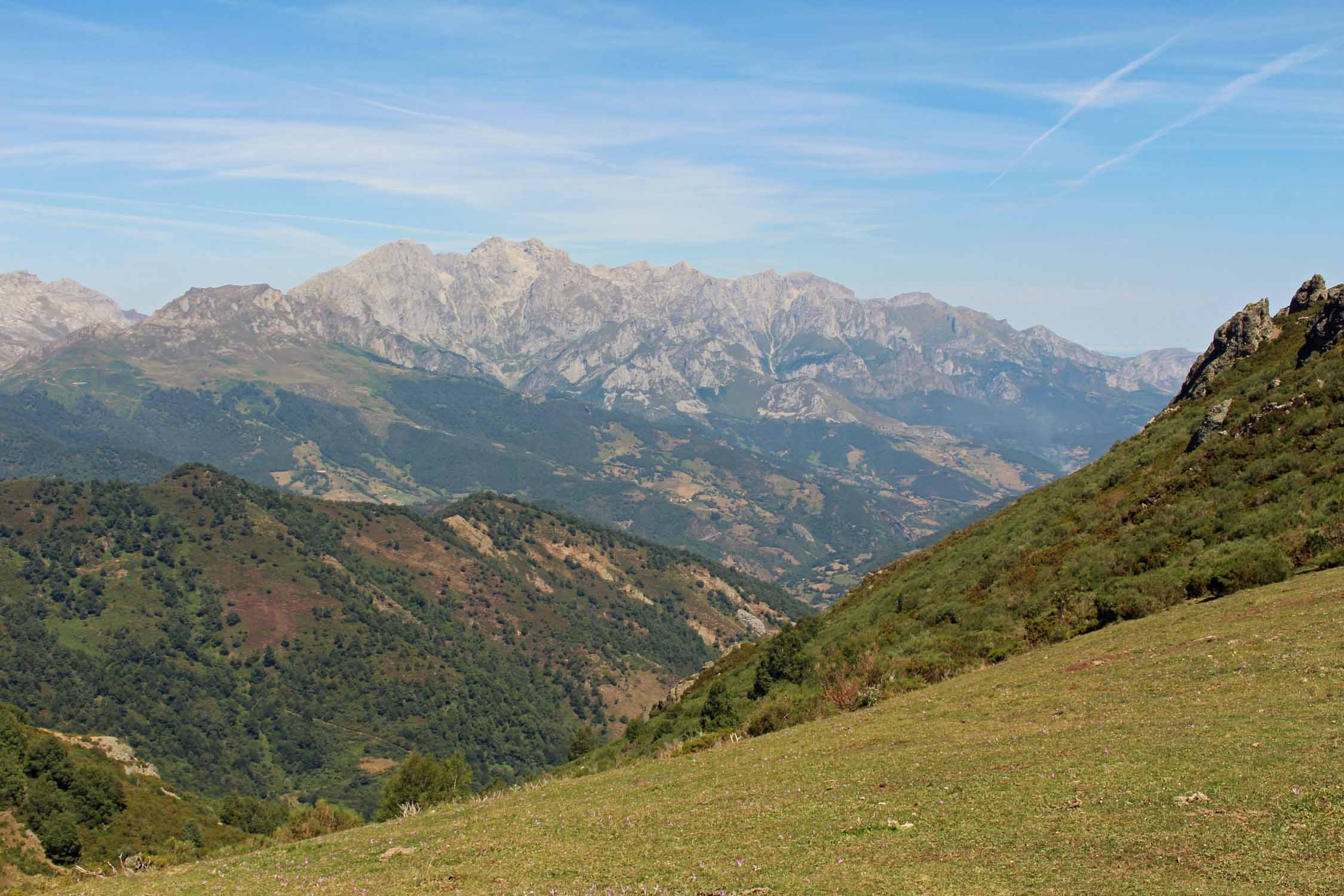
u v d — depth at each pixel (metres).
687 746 46.50
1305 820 16.02
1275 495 47.44
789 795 25.78
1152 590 42.69
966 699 35.22
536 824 28.03
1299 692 23.95
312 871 26.30
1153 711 25.70
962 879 16.64
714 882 18.84
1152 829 17.16
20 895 29.16
